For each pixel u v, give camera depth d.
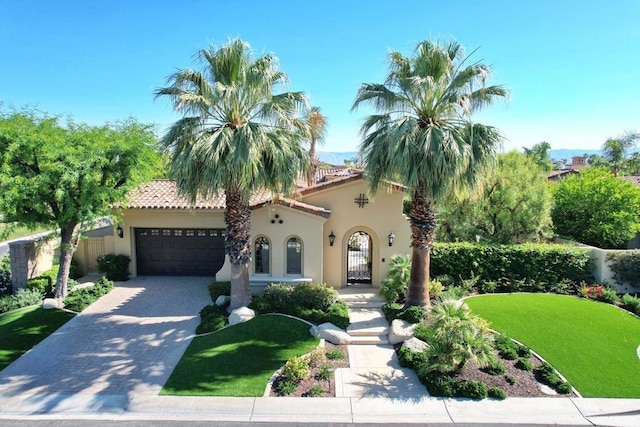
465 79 13.25
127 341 13.06
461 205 21.97
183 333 13.69
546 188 22.17
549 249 18.38
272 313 14.66
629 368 11.45
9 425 9.01
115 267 18.92
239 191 14.18
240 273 14.93
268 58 14.16
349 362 11.92
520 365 11.41
